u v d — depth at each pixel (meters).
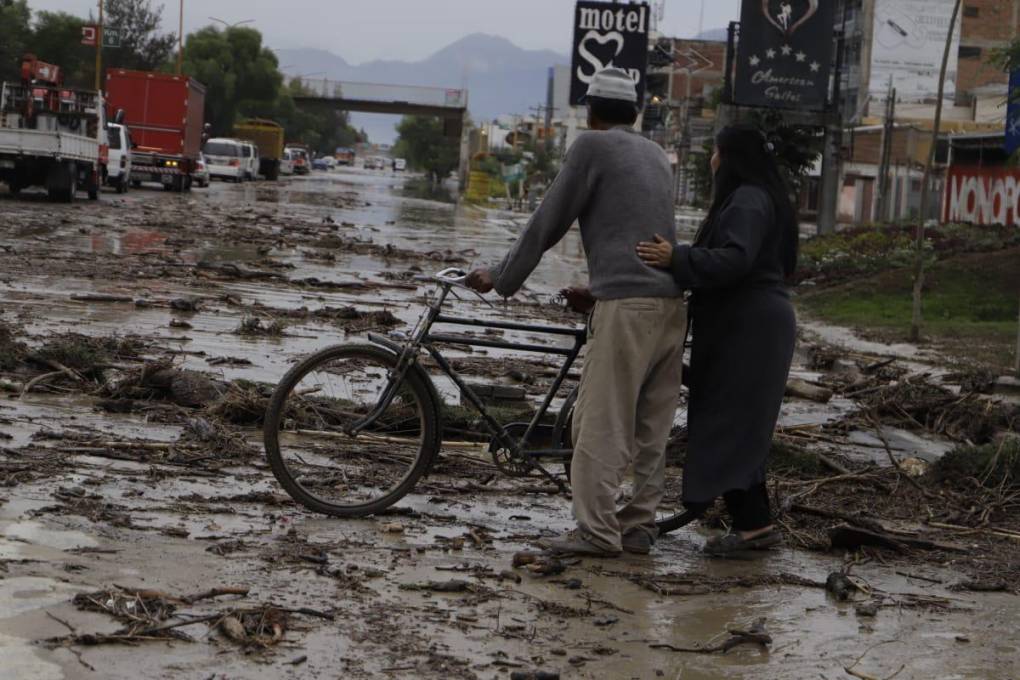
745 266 5.56
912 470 7.84
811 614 4.98
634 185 5.62
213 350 10.76
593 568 5.46
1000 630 4.92
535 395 9.38
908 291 22.84
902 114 67.38
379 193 67.75
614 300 5.61
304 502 5.93
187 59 107.38
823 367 14.58
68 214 27.67
